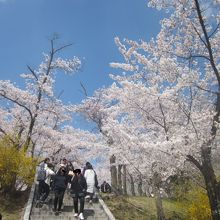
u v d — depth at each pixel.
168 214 20.38
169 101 14.23
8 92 21.34
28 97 21.88
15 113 23.59
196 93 14.38
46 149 26.41
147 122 16.33
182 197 20.12
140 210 20.38
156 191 18.69
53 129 26.06
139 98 14.95
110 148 19.33
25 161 17.42
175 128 13.90
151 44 15.00
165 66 13.85
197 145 12.40
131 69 15.67
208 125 12.77
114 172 27.34
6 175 17.12
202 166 12.87
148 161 16.00
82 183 14.15
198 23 14.12
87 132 27.81
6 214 15.80
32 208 15.34
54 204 14.82
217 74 12.94
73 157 27.64
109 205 20.05
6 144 17.88
